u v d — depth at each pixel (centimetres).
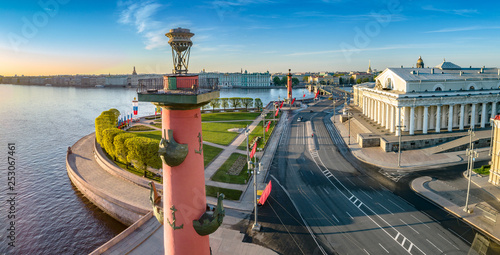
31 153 10919
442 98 9512
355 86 18462
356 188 6475
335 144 10106
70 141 12838
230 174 7419
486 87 10412
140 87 2058
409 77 10244
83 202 6781
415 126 10294
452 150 8588
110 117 11331
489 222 4925
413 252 4303
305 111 18162
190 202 2048
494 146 6341
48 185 7794
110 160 8338
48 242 5416
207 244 2234
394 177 7019
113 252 4284
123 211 5853
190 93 1900
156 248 4406
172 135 1950
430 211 5400
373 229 4900
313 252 4366
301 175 7338
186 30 2042
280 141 10781
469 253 4228
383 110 11200
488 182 6444
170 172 2031
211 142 10612
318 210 5569
